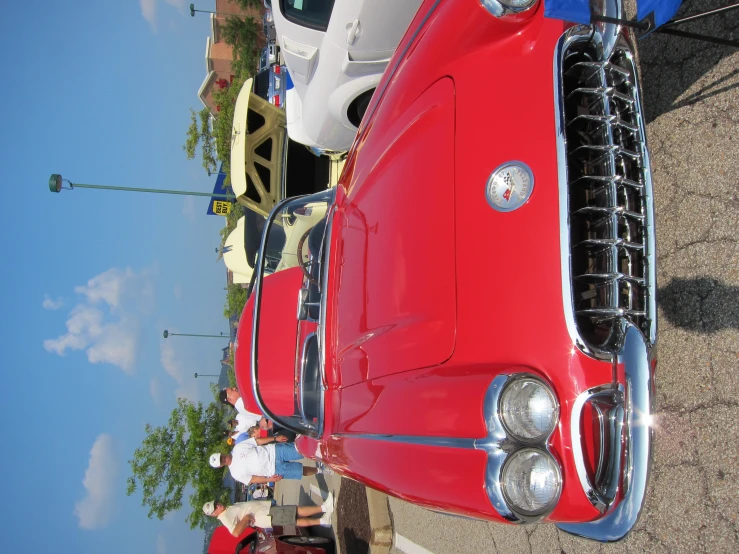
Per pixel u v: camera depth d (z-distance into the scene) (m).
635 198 2.19
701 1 2.71
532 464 1.88
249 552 6.34
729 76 2.60
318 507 7.07
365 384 2.68
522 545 3.55
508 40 2.26
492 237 2.10
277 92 7.86
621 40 2.18
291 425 3.61
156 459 13.96
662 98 2.91
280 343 3.71
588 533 2.12
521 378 1.91
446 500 2.10
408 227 2.49
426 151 2.46
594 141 2.21
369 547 5.19
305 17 4.32
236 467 6.71
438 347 2.23
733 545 2.43
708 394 2.59
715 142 2.65
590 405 1.90
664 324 2.81
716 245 2.61
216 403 15.10
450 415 2.07
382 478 2.46
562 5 2.04
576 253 2.16
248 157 6.57
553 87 2.05
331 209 3.56
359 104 4.61
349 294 2.98
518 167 2.06
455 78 2.40
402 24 3.96
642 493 1.93
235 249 7.77
